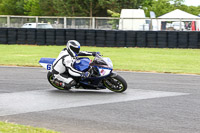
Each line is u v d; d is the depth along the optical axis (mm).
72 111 10023
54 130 8273
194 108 10445
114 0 69375
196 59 24562
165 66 20578
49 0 83938
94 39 32031
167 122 8992
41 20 36469
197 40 30500
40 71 17891
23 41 33438
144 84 14500
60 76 12633
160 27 33656
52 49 30031
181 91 13086
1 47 31312
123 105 10742
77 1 73438
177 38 30766
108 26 34875
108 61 12258
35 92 12727
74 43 12070
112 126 8625
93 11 74625
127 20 34156
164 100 11484
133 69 19016
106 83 12609
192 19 32812
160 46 31156
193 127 8594
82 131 8211
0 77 15898
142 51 29062
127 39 31609
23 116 9484
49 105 10727
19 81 14930
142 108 10398
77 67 12438
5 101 11250
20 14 102750
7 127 7883
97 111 10023
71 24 35844
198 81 15469
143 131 8258
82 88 12703
